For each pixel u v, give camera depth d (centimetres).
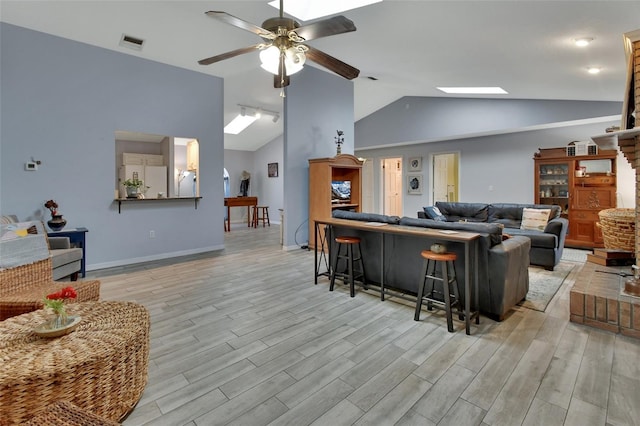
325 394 186
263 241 702
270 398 183
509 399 179
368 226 331
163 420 166
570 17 256
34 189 413
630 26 266
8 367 141
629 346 236
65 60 429
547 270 450
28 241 276
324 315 297
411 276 336
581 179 600
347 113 684
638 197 260
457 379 198
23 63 401
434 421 164
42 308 225
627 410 169
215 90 575
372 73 600
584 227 596
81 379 148
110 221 473
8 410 134
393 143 872
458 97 736
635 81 246
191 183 579
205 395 186
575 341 244
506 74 460
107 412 160
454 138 795
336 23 234
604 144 287
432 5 276
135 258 498
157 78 509
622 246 348
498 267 278
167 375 205
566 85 479
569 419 163
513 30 298
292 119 587
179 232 545
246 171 1104
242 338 254
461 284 300
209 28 426
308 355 228
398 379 199
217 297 345
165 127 520
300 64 290
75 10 375
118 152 489
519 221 568
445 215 653
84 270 424
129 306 212
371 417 167
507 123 679
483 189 774
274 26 260
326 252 565
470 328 268
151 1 361
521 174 720
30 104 407
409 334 259
